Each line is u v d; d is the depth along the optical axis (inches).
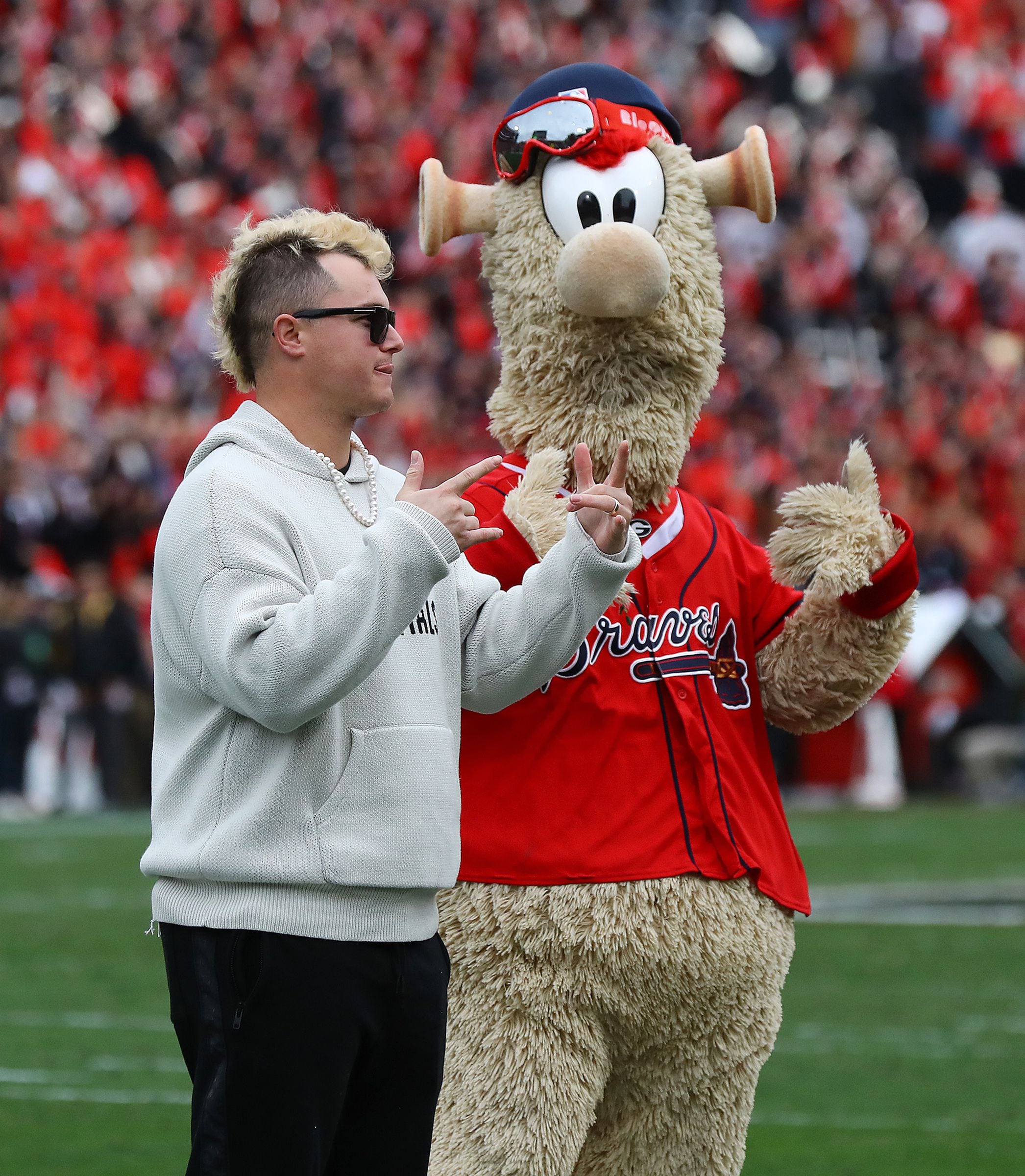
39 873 1387.8
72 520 1921.8
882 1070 795.4
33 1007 914.1
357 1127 381.7
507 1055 457.1
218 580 370.0
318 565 382.9
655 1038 463.8
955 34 3073.3
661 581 485.4
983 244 2832.2
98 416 2186.3
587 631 410.9
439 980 384.8
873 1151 665.0
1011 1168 641.6
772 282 2534.5
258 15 2878.9
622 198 498.6
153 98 2731.3
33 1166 637.9
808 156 2748.5
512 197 513.0
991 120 2997.0
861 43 3043.8
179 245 2519.7
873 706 1942.7
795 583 509.7
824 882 1364.4
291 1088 362.9
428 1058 380.8
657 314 492.4
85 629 1841.8
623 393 494.9
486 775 471.8
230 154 2704.2
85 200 2511.1
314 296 393.1
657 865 460.4
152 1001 932.0
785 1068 798.5
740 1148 475.8
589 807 465.7
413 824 375.6
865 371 2529.5
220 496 376.2
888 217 2728.8
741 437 2258.9
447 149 2632.9
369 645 355.6
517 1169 453.4
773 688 517.7
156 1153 656.4
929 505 2222.0
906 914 1210.6
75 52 2743.6
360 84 2753.4
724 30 3100.4
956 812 1824.6
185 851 371.2
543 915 458.3
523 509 477.1
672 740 474.0
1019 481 2373.3
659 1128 470.3
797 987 976.3
